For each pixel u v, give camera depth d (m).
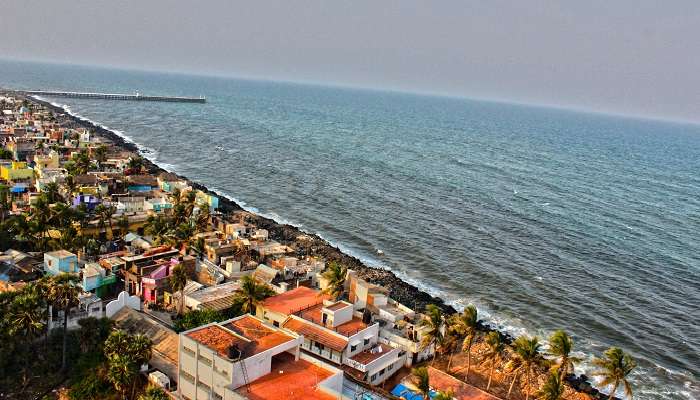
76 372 85.94
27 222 129.88
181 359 75.81
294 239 165.88
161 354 89.31
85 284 111.06
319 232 183.00
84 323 92.31
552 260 172.38
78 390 81.62
